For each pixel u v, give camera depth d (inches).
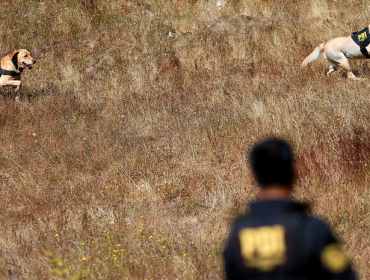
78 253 788.6
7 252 812.6
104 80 1737.2
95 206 968.9
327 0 1941.4
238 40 1811.0
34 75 1867.6
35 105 1546.5
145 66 1765.5
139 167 1113.4
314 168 958.4
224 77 1601.9
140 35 1974.7
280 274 339.9
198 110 1371.8
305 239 340.8
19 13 2176.4
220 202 932.0
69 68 1845.5
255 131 1140.5
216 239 797.2
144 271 710.5
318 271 338.6
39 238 858.8
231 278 352.8
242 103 1348.4
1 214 978.7
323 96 1275.8
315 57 1475.1
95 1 2169.0
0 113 1478.8
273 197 358.9
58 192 1047.0
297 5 1968.5
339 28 1756.9
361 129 1027.3
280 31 1807.3
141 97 1556.3
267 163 357.7
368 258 686.5
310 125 1103.0
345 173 932.6
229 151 1106.1
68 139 1279.5
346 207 832.9
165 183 1031.6
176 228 865.5
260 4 2017.7
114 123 1365.7
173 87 1609.3
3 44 2064.5
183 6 2114.9
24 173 1134.4
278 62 1637.6
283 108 1221.7
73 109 1494.8
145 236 827.4
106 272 715.4
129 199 992.9
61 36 2064.5
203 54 1795.0
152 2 2150.6
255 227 350.9
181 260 723.4
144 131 1296.8
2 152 1248.2
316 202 863.1
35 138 1306.6
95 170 1125.1
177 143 1181.1
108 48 1948.8
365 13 1814.7
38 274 733.9
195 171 1061.1
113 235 840.3
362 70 1473.9
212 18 2016.5
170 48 1877.5
